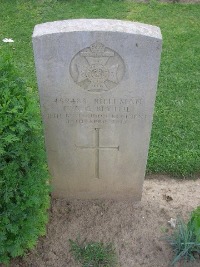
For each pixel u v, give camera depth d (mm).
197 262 923
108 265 924
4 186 759
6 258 845
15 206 792
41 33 754
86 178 1018
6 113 749
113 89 830
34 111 777
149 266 926
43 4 1791
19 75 850
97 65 794
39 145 808
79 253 940
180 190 1096
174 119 1283
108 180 1020
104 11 1756
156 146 1189
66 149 952
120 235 980
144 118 882
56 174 1009
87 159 974
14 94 788
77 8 1770
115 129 907
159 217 1017
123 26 761
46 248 955
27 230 831
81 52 775
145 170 1054
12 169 750
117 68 797
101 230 991
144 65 790
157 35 756
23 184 790
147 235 979
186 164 1140
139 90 830
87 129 909
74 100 852
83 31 745
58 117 884
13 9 1762
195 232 865
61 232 986
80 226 1000
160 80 1429
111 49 769
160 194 1081
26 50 1550
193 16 1754
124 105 859
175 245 932
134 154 958
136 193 1044
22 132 743
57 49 770
